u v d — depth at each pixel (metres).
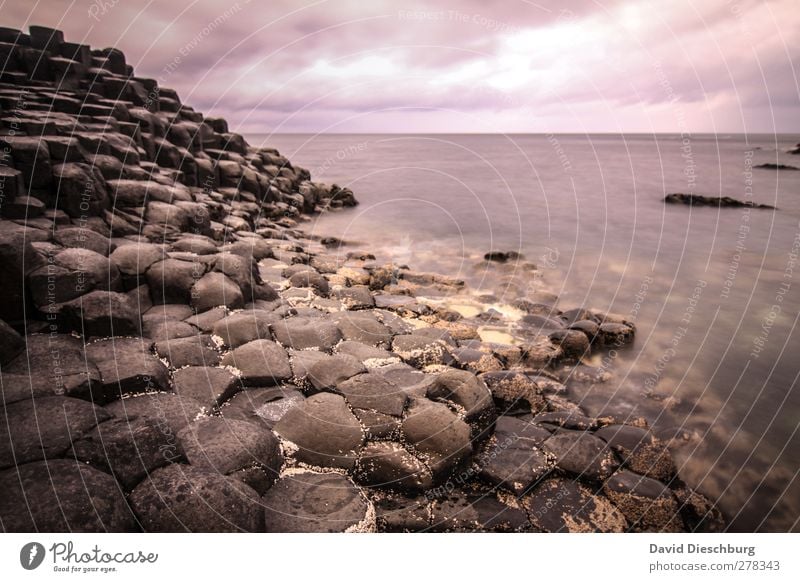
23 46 14.23
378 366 6.00
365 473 4.15
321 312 7.68
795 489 4.85
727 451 5.43
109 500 3.06
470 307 10.20
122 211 9.51
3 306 5.01
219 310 6.64
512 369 7.13
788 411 6.27
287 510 3.61
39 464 3.20
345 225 20.59
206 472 3.48
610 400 6.41
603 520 4.02
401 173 40.12
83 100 13.84
